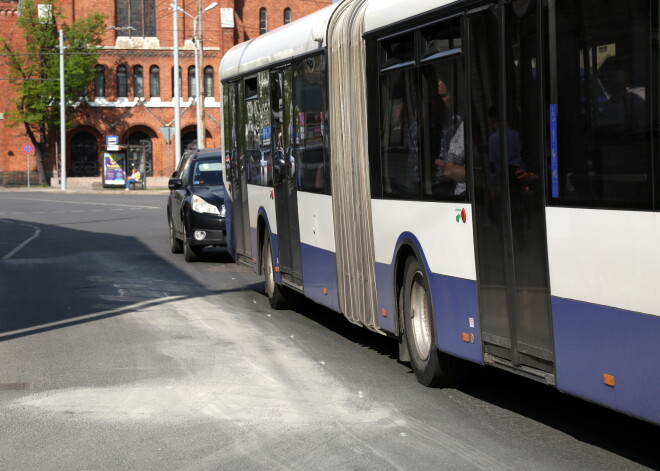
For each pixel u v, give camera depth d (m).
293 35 12.33
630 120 5.60
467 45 7.54
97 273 18.81
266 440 7.10
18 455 6.83
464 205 7.70
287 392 8.69
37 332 12.26
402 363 9.98
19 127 79.06
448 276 8.04
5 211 41.50
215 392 8.73
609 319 5.83
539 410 7.92
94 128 79.69
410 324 9.02
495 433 7.18
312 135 11.47
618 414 7.75
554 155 6.37
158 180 77.62
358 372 9.53
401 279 9.16
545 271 6.53
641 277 5.52
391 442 6.98
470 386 8.84
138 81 80.62
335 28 10.55
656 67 5.36
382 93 9.27
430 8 8.12
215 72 81.31
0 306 14.50
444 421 7.57
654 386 5.43
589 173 6.01
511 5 6.88
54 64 75.69
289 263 12.81
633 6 5.55
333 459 6.57
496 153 7.15
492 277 7.29
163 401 8.42
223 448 6.91
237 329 12.25
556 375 6.43
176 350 10.86
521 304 6.89
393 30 8.93
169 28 80.75
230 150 16.48
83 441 7.18
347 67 10.12
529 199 6.71
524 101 6.74
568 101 6.21
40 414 8.05
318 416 7.80
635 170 5.56
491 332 7.36
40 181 77.62
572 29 6.14
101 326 12.62
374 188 9.53
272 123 13.44
